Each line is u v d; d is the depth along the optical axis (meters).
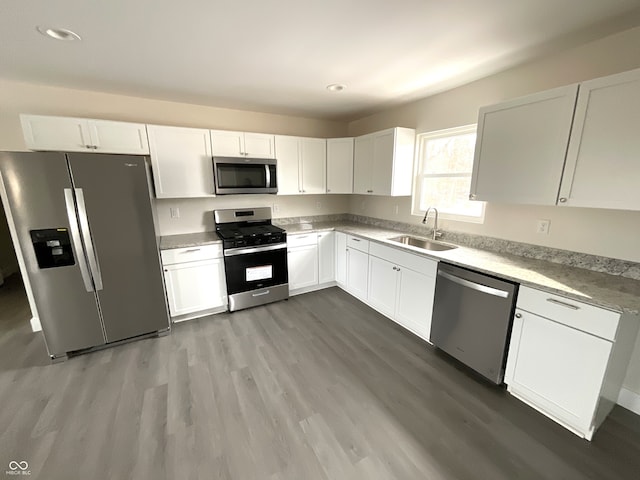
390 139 3.04
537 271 1.87
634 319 1.56
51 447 1.54
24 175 2.04
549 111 1.72
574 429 1.62
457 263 2.11
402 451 1.52
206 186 3.03
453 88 2.64
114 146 2.58
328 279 3.77
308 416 1.75
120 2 1.32
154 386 2.01
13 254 4.43
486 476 1.39
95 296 2.37
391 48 1.84
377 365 2.25
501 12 1.44
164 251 2.70
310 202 4.09
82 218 2.23
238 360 2.31
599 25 1.57
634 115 1.41
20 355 2.39
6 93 2.41
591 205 1.61
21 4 1.32
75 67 2.09
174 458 1.48
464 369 2.20
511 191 1.97
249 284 3.17
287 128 3.74
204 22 1.52
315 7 1.39
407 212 3.33
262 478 1.38
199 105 3.16
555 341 1.61
